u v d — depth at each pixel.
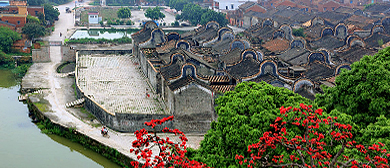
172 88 57.06
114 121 56.91
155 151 50.50
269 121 36.16
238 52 77.19
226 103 40.19
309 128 31.97
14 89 80.00
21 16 128.88
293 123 32.72
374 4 160.50
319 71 68.56
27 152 54.44
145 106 64.31
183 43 84.50
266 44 95.25
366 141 35.44
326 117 36.47
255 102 38.38
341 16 138.25
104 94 70.00
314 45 97.06
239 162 33.91
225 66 72.94
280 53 85.00
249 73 63.50
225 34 95.38
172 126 56.59
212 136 39.09
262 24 117.75
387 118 39.62
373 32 103.19
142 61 85.75
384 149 30.77
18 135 59.03
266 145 31.55
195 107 56.50
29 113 66.88
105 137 55.06
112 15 185.00
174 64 66.00
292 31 112.69
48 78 82.19
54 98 70.31
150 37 92.69
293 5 175.62
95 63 91.56
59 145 56.81
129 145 52.91
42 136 58.94
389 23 117.56
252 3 159.38
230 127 37.50
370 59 44.00
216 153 38.16
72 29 147.12
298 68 68.56
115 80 78.69
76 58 91.56
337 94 43.09
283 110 32.66
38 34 124.06
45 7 152.25
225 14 161.00
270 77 61.31
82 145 55.91
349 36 91.50
